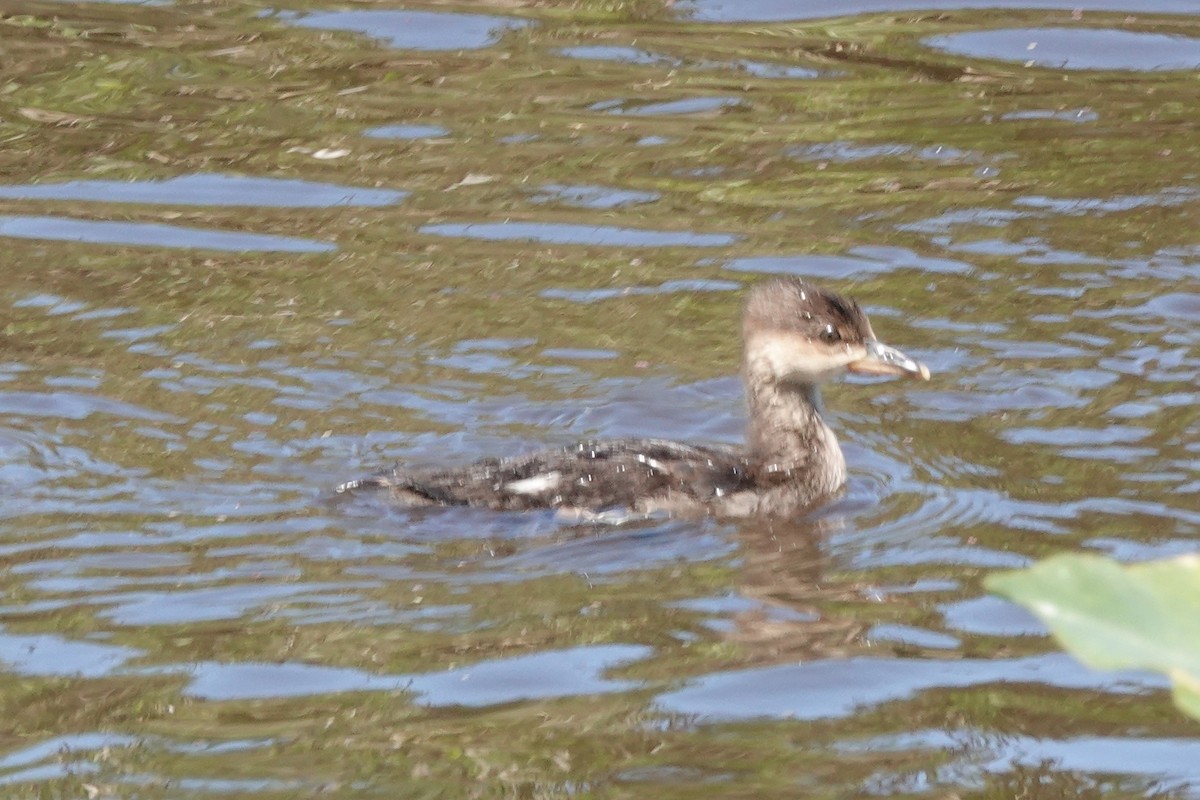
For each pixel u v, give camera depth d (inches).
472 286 645.3
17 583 435.5
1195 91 828.6
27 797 344.2
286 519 475.8
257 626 416.8
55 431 525.7
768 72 857.5
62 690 387.2
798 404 530.0
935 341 604.1
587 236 687.1
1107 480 502.0
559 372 584.4
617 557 461.4
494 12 933.2
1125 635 149.3
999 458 522.6
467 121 796.0
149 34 893.2
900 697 387.5
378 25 910.4
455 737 369.1
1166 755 360.8
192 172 741.9
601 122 796.0
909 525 483.2
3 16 912.3
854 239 683.4
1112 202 716.7
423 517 477.4
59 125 786.8
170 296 631.2
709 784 350.3
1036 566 157.5
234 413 544.1
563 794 345.4
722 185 733.9
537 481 491.2
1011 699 385.7
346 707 380.2
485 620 422.3
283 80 840.3
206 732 370.3
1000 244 679.7
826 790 348.5
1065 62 869.2
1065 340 602.9
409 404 556.4
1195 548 452.4
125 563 447.2
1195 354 588.4
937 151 767.7
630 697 386.6
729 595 439.2
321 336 601.9
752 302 542.3
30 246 672.4
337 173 742.5
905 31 912.3
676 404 567.8
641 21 921.5
